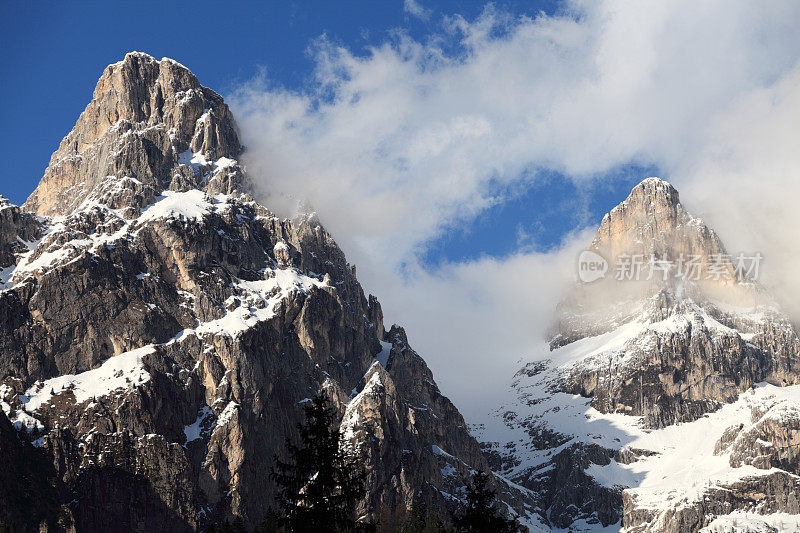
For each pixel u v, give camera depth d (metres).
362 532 135.88
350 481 132.88
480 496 162.50
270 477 133.50
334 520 130.38
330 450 133.38
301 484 132.62
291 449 134.25
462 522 161.38
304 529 129.38
